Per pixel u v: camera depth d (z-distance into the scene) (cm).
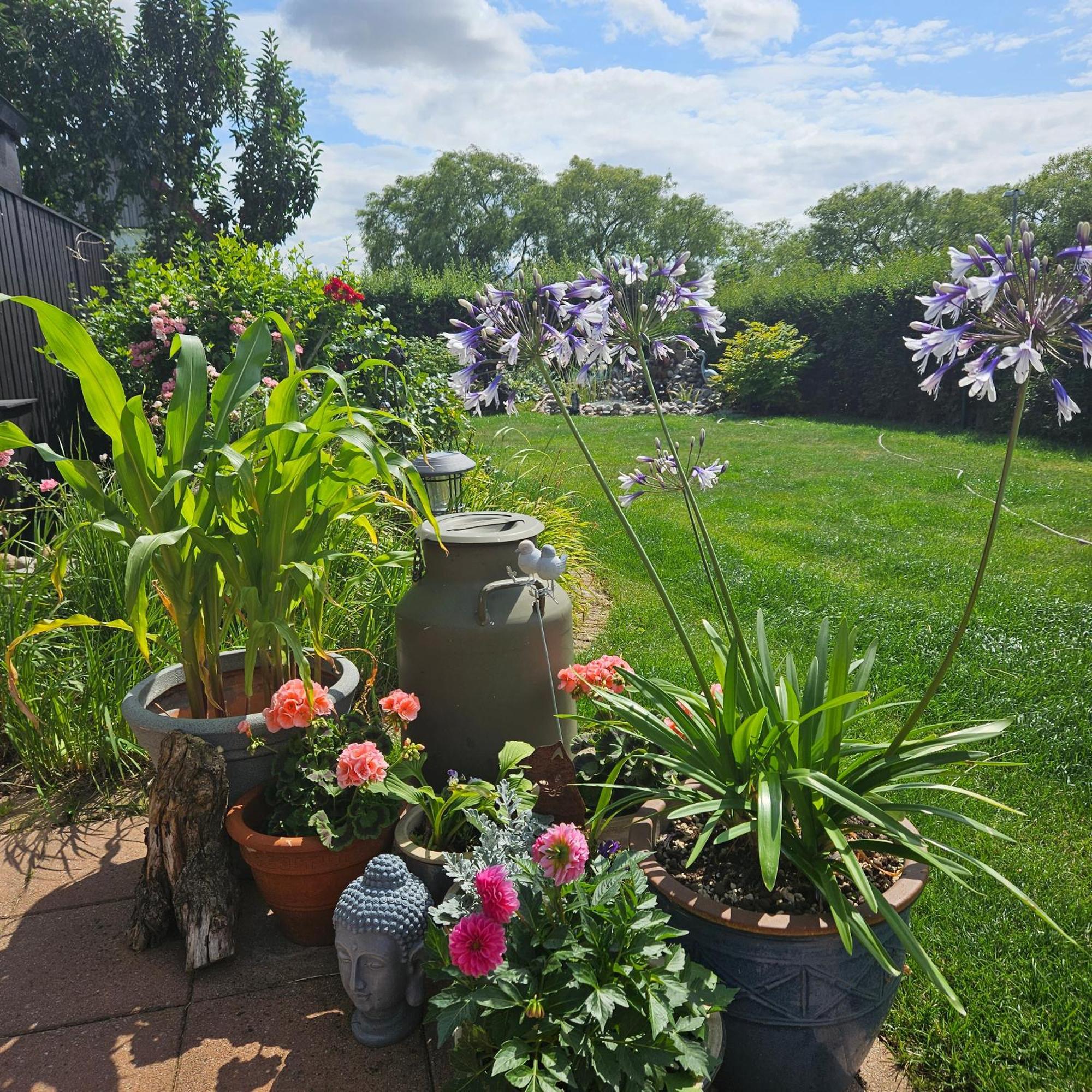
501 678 248
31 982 204
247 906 238
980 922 218
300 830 212
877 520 688
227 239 684
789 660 214
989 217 4225
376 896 183
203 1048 185
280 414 234
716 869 192
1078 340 142
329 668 277
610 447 1083
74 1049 184
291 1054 183
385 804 215
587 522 607
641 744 236
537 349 197
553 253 4484
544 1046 147
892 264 1483
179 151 1331
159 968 211
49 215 684
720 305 1827
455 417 602
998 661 378
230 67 1330
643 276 198
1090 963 202
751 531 660
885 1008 171
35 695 298
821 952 162
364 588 365
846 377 1505
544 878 163
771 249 5250
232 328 620
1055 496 755
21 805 284
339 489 245
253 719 228
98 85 1265
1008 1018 188
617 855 177
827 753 184
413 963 184
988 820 264
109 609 325
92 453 702
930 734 210
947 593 490
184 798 206
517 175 4566
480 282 1886
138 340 629
